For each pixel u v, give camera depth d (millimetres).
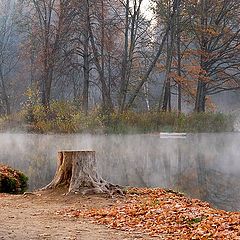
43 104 39844
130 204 10922
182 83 43250
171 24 40969
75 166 12281
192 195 13922
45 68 41250
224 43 44094
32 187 16141
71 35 41375
